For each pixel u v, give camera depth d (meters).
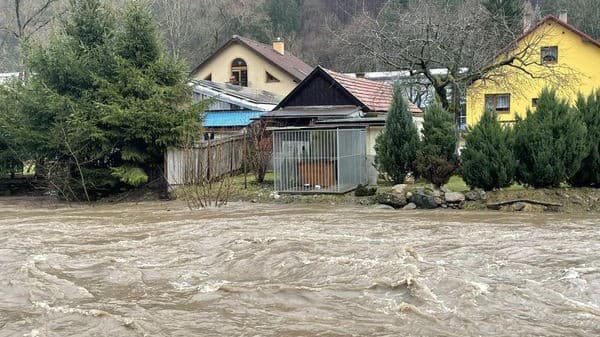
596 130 18.28
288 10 61.28
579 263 10.20
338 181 21.22
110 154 25.27
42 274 10.74
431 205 18.86
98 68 25.33
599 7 47.69
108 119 23.27
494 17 30.19
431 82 28.44
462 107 39.31
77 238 14.75
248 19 59.41
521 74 34.16
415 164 20.38
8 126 24.72
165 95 24.33
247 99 34.19
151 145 24.28
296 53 57.41
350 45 36.31
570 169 18.16
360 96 28.56
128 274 10.59
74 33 26.19
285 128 21.84
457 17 30.14
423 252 11.48
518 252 11.23
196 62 56.41
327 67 55.41
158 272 10.70
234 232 14.73
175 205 21.97
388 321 7.62
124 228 16.41
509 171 18.53
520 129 18.84
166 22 55.88
